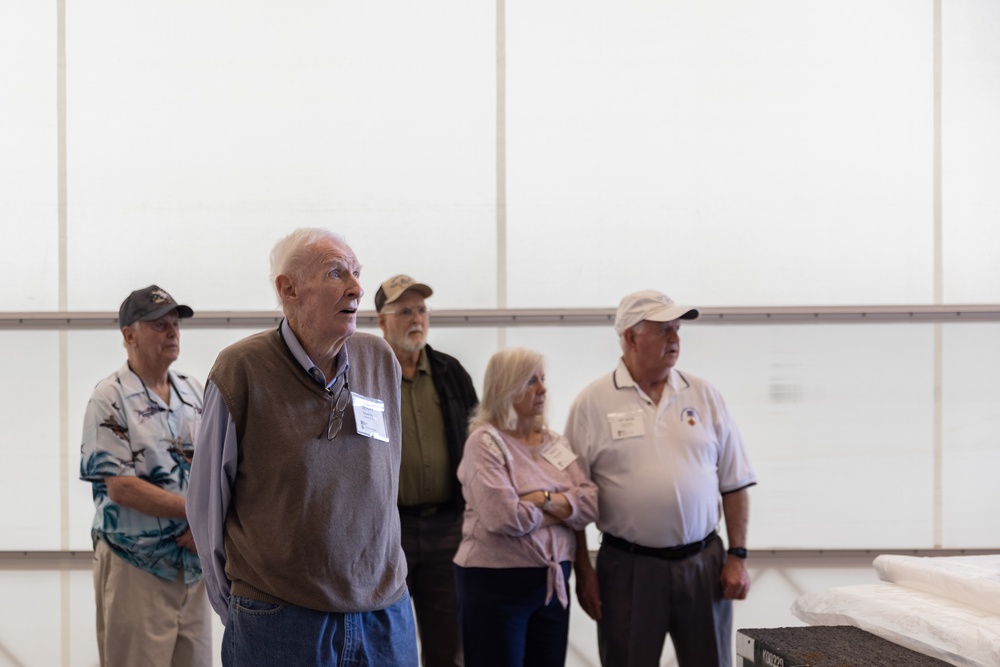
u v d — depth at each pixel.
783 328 4.30
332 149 4.29
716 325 4.30
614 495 3.21
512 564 3.05
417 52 4.31
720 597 3.22
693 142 4.33
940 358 4.29
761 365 4.29
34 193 4.20
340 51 4.29
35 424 4.16
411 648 2.25
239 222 4.25
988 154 4.33
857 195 4.32
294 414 2.10
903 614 1.91
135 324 3.21
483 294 4.30
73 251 4.20
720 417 3.32
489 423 3.22
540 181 4.32
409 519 3.41
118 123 4.23
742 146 4.33
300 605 2.05
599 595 3.26
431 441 3.46
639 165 4.33
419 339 3.49
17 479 4.14
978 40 4.33
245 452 2.10
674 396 3.28
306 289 2.12
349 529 2.11
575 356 4.31
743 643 2.02
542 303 4.31
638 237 4.32
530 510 3.00
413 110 4.31
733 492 3.36
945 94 4.33
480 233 4.30
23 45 4.21
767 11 4.33
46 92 4.21
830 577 4.29
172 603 3.13
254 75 4.27
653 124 4.33
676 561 3.14
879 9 4.33
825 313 4.29
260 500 2.09
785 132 4.33
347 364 2.22
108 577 3.11
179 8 4.25
